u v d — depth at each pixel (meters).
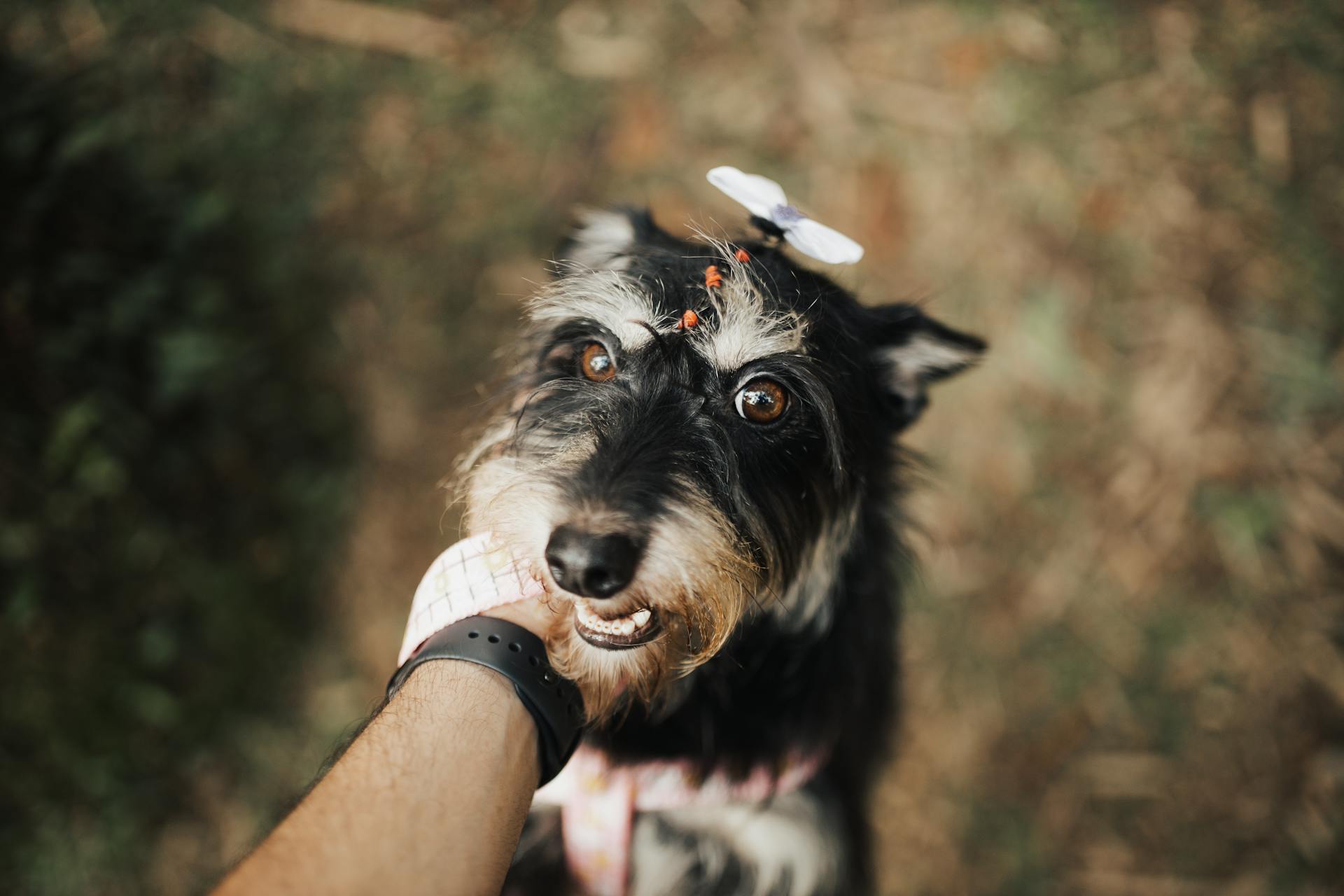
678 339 0.53
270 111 0.93
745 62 1.01
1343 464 0.92
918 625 0.88
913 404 0.62
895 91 1.01
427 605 0.47
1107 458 0.93
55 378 0.79
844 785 0.62
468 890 0.38
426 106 0.96
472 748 0.41
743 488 0.53
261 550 0.84
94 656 0.77
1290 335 0.96
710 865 0.57
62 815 0.75
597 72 0.99
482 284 0.92
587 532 0.47
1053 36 1.04
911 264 0.97
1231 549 0.91
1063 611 0.90
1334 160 1.02
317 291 0.89
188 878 0.77
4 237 0.79
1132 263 0.97
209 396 0.84
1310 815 0.85
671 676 0.54
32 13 0.88
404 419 0.89
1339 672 0.88
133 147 0.87
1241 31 1.05
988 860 0.85
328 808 0.39
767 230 0.56
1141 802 0.86
